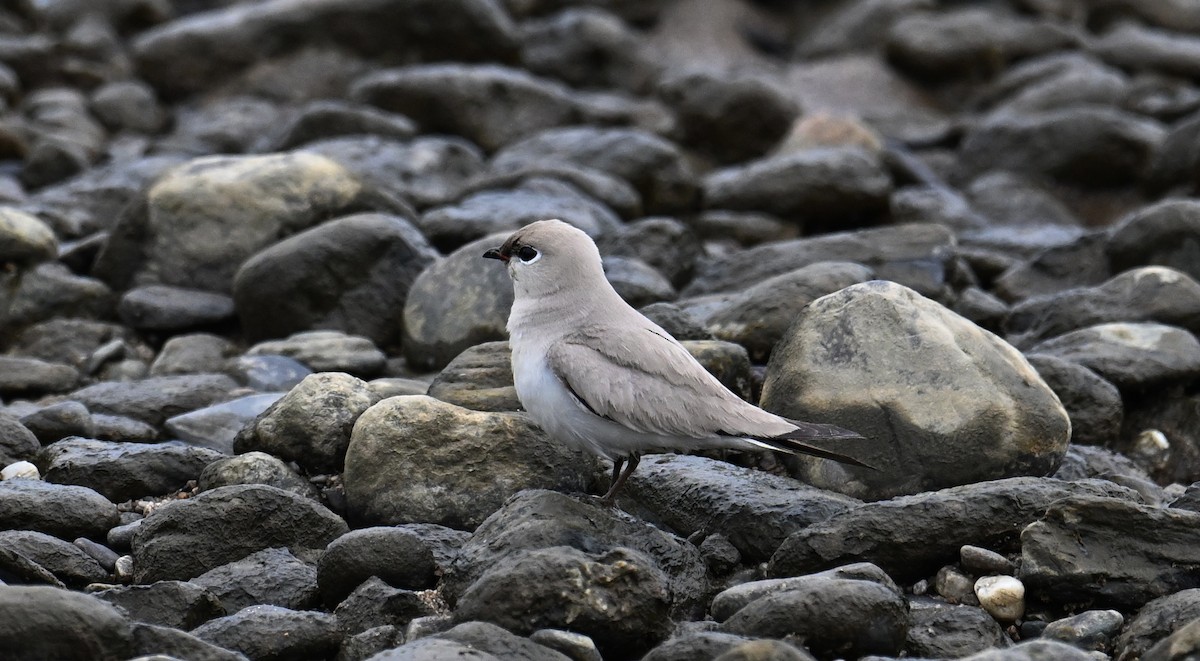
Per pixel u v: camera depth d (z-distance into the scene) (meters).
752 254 16.12
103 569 9.56
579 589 8.09
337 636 8.35
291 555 9.56
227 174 16.00
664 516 10.22
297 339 13.81
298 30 26.20
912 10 31.38
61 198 18.94
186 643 7.82
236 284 14.76
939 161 26.02
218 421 11.97
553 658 7.70
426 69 24.25
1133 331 13.19
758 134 25.30
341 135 21.72
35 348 14.50
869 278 13.14
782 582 8.52
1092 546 8.98
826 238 16.03
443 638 7.64
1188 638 7.60
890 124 28.00
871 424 10.52
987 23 30.11
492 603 8.09
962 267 16.02
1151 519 8.98
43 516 9.89
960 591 9.05
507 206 17.44
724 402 9.59
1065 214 22.61
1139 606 8.81
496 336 13.26
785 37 33.41
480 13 26.52
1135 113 26.66
